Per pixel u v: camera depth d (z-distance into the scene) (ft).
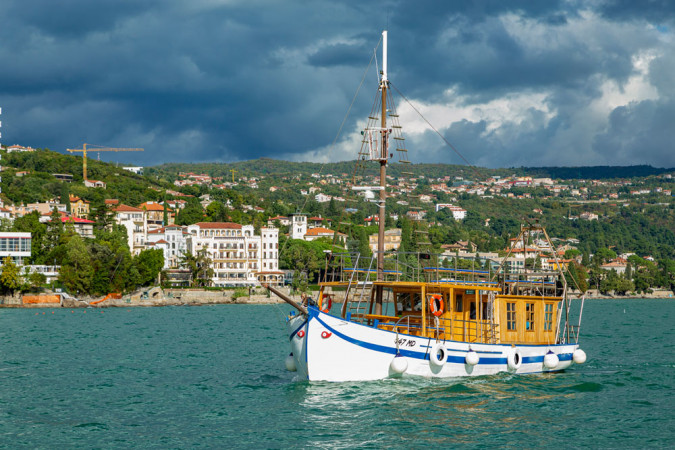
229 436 108.58
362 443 103.55
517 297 147.84
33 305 511.81
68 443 106.63
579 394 135.64
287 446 102.89
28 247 557.33
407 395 128.67
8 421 119.85
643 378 156.97
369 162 159.94
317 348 129.39
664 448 102.47
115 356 204.23
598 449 101.96
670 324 375.04
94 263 540.52
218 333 287.07
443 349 133.59
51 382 156.87
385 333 131.03
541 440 105.60
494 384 138.10
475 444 103.24
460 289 141.38
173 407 128.98
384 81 155.33
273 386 147.02
